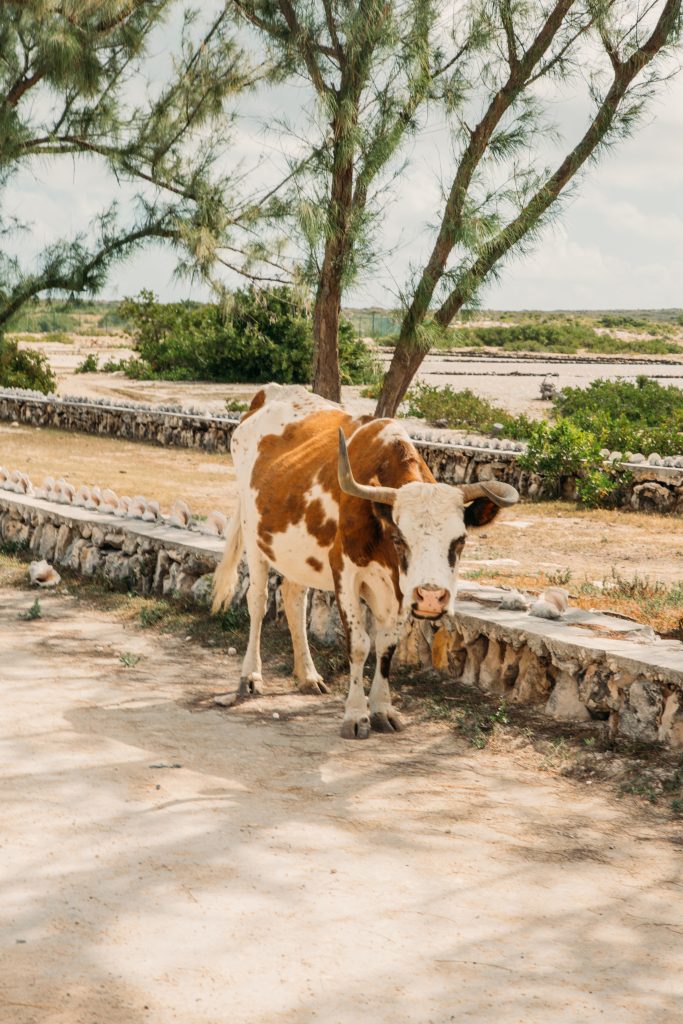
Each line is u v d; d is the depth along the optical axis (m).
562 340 73.88
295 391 7.48
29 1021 3.23
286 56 11.05
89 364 42.19
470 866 4.41
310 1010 3.34
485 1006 3.38
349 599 6.11
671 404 25.39
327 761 5.68
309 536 6.38
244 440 7.38
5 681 7.02
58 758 5.59
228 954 3.66
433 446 18.11
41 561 10.12
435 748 5.93
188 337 38.25
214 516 9.66
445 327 10.25
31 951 3.64
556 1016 3.33
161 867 4.32
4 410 27.81
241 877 4.25
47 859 4.37
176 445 22.66
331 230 10.38
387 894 4.14
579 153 9.95
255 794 5.18
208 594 8.87
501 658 6.72
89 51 11.77
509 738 6.00
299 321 12.53
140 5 12.11
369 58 10.19
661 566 10.73
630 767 5.46
